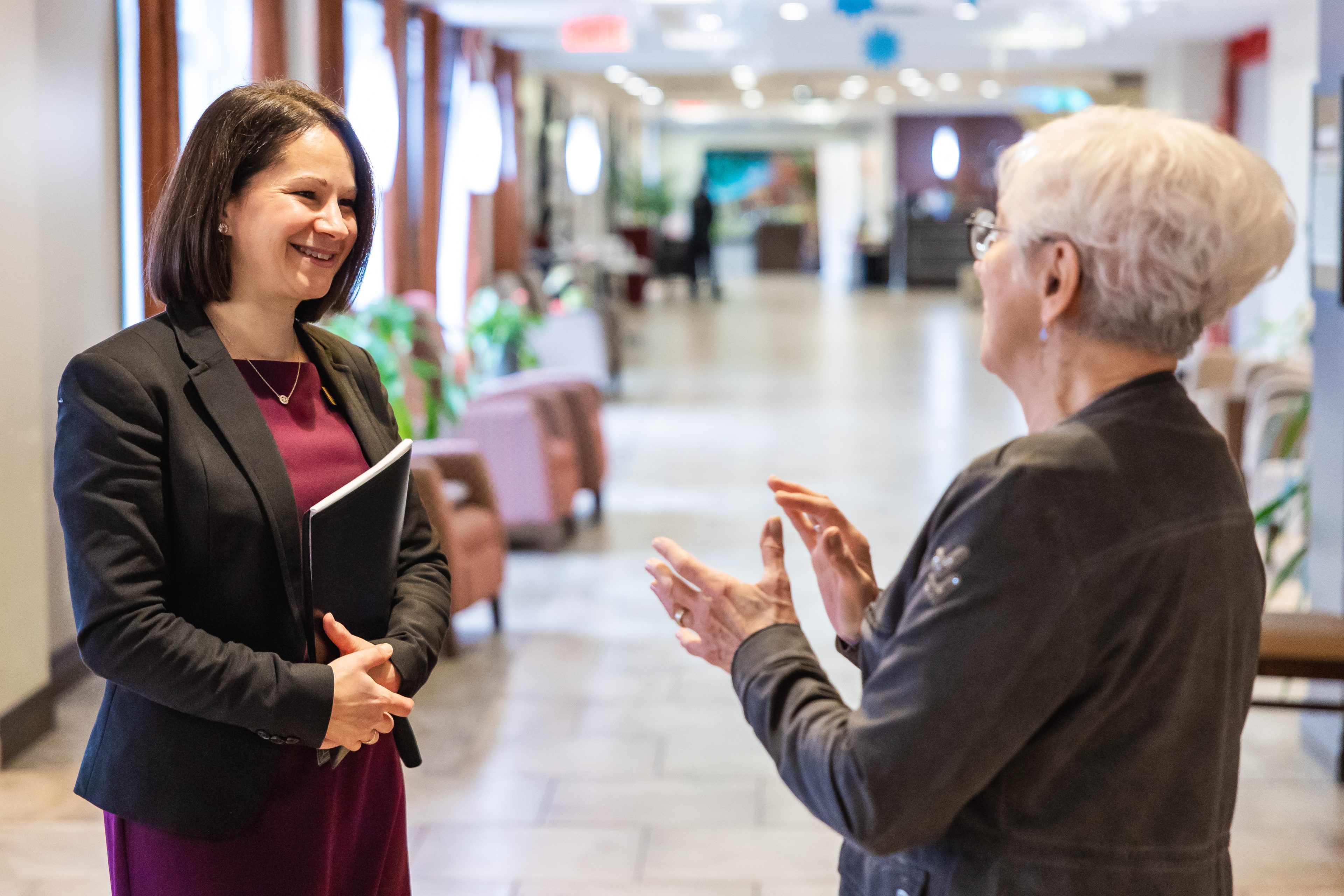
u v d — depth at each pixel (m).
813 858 3.31
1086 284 1.29
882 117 27.11
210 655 1.55
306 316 1.92
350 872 1.82
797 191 33.09
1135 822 1.27
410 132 9.52
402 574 1.92
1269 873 3.23
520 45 12.09
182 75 6.19
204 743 1.62
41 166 4.39
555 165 16.61
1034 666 1.20
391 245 8.48
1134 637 1.23
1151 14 11.61
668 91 19.52
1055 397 1.35
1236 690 1.33
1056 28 11.48
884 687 1.24
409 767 1.81
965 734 1.20
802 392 11.84
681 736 4.16
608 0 9.91
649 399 11.45
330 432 1.82
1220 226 1.23
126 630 1.53
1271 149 11.53
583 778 3.82
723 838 3.42
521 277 11.70
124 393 1.58
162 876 1.64
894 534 6.80
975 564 1.22
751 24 11.59
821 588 1.58
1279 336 10.97
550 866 3.26
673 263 24.20
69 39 4.59
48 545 4.44
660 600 1.50
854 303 22.23
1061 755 1.26
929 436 9.69
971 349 15.27
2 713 3.84
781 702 1.36
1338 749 3.80
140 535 1.56
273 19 6.35
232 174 1.69
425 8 9.65
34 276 4.00
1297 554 4.24
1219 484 1.30
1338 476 3.80
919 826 1.22
